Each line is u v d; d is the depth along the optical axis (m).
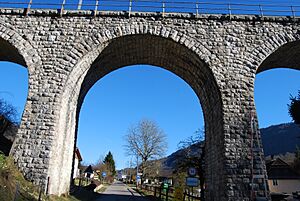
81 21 16.36
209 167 17.50
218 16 16.44
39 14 16.47
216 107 15.95
